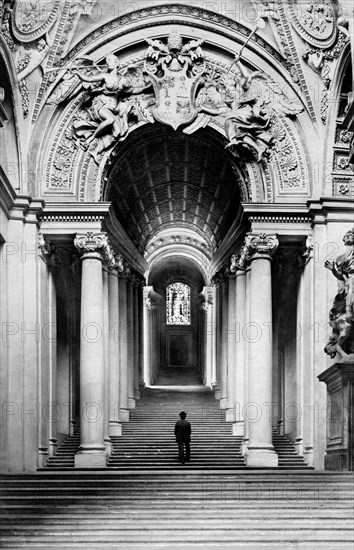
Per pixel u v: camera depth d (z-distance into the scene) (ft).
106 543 77.56
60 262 129.29
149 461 120.98
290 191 120.26
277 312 135.74
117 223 141.18
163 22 120.47
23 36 112.27
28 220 116.78
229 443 132.57
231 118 120.78
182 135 126.31
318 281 118.21
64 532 79.92
